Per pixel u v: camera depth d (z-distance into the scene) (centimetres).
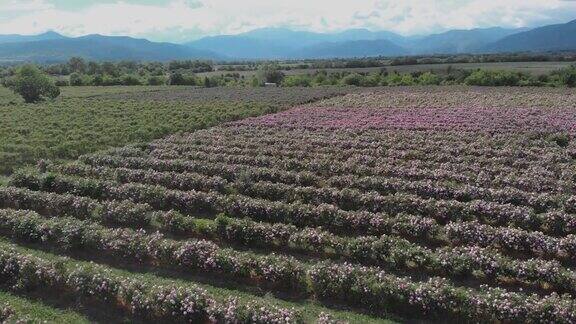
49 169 3055
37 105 6912
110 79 12244
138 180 2772
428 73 10600
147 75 14688
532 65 13700
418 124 4447
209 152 3469
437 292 1440
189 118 5162
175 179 2678
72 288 1611
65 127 4762
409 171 2770
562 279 1559
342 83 10594
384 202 2258
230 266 1686
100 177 2906
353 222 2059
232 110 5797
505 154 3206
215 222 2039
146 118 5275
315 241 1861
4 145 3744
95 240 1880
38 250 1945
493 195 2317
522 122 4366
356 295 1534
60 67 17350
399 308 1474
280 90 9038
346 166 2905
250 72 17988
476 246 1758
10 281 1647
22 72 7994
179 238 2064
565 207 2188
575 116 4669
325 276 1564
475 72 10125
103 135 4300
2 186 2636
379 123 4569
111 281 1531
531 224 2045
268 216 2181
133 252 1812
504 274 1628
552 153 3155
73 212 2294
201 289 1502
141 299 1449
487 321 1408
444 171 2748
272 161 3072
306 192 2412
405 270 1739
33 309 1523
